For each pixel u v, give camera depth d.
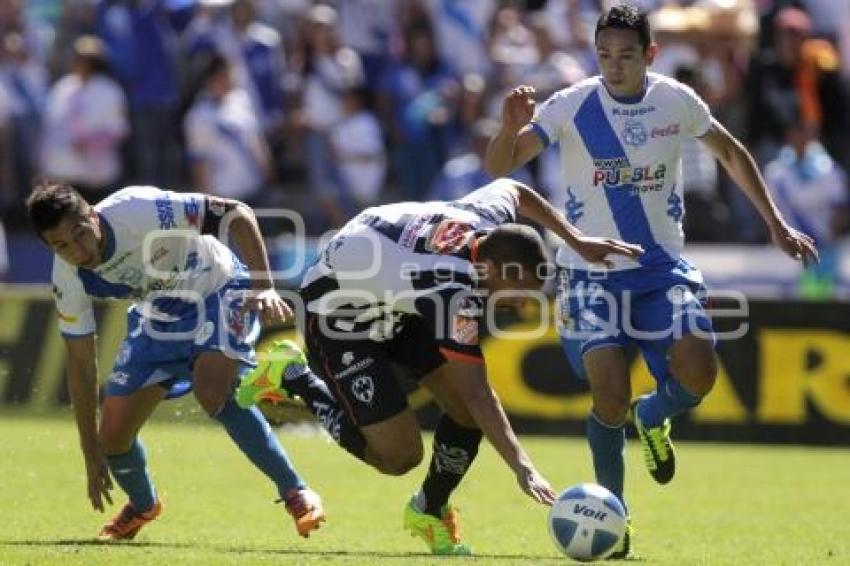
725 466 42.06
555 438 46.66
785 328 46.44
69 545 25.98
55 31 64.50
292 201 58.19
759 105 58.94
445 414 26.52
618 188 27.67
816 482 39.19
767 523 32.28
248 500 33.34
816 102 59.56
